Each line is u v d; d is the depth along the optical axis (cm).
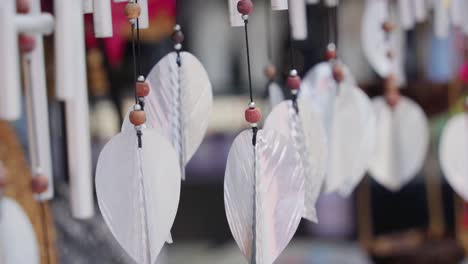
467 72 89
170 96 58
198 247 147
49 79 76
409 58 110
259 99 161
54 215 79
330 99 65
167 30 87
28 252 52
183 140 58
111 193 54
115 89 91
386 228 125
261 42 164
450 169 72
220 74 167
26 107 53
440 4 69
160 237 54
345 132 65
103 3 54
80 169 51
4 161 62
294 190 56
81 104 51
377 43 72
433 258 97
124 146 54
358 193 102
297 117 60
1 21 47
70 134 51
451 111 97
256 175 55
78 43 50
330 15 71
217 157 156
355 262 125
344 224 139
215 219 152
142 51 96
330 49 66
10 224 51
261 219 55
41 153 53
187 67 58
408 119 74
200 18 166
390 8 72
